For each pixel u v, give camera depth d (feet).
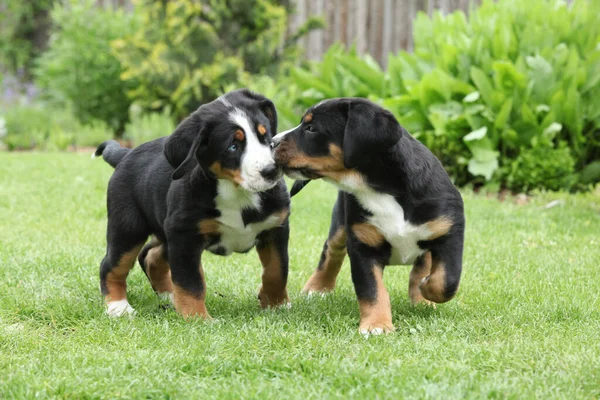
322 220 26.50
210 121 15.24
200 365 12.61
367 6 49.96
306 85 38.29
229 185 15.43
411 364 12.35
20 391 11.51
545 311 15.88
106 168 36.91
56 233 24.06
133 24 51.06
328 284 18.71
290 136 15.29
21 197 29.78
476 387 11.30
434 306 16.61
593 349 13.05
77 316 16.10
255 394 11.21
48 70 52.34
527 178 31.32
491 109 31.76
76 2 50.62
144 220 16.87
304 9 51.62
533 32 32.73
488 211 27.71
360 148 14.25
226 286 18.90
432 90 32.40
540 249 22.45
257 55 46.98
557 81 32.09
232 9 46.03
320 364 12.34
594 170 32.04
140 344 13.94
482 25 33.71
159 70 45.21
